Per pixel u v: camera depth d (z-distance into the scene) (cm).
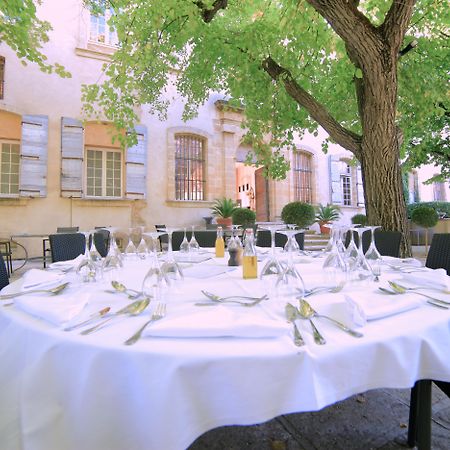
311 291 120
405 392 181
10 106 726
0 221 720
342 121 529
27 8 341
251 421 66
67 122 782
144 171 867
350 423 155
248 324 76
